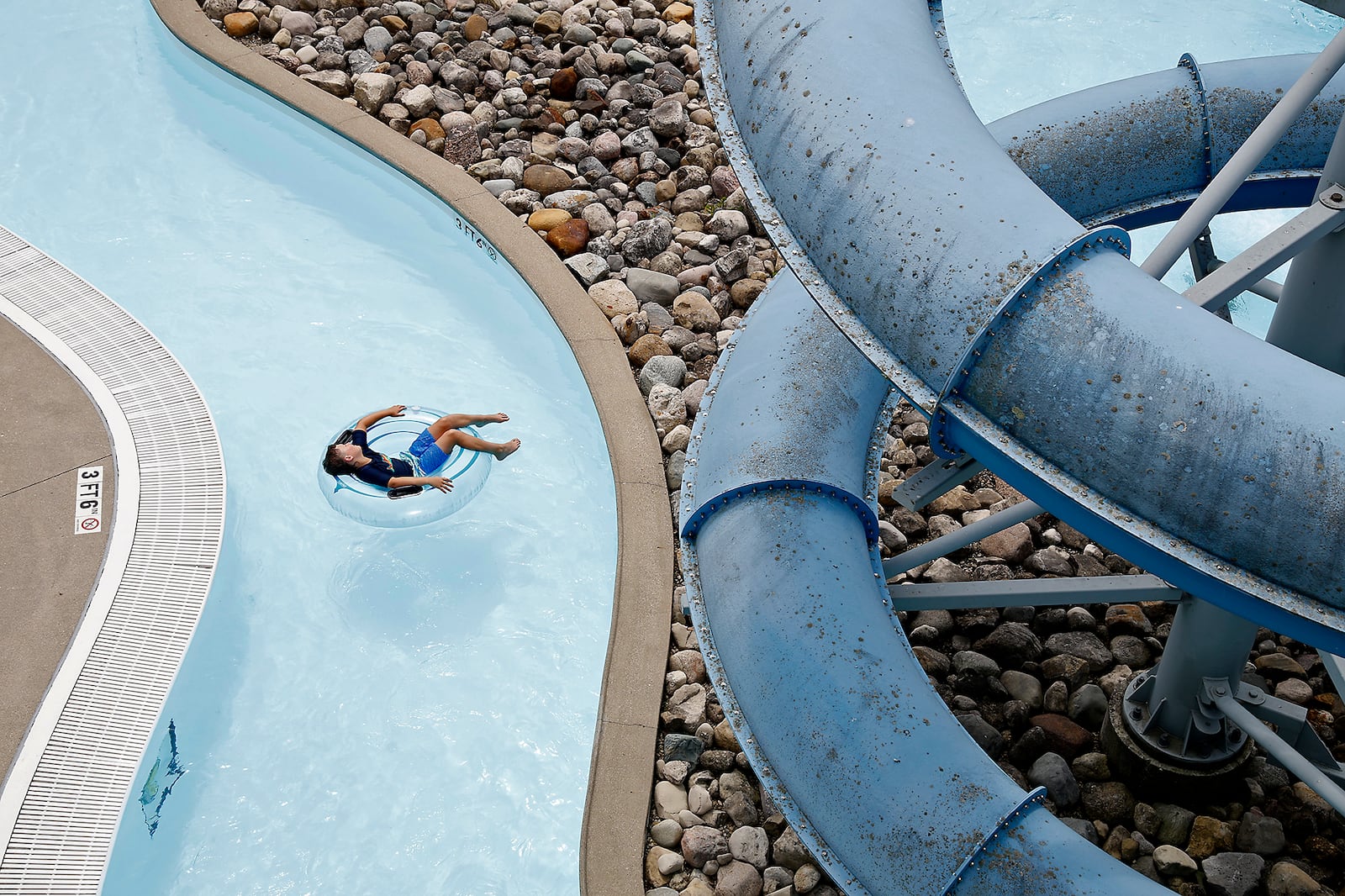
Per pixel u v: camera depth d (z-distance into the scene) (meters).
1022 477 2.93
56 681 5.21
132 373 6.67
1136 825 5.04
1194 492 2.67
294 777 5.47
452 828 5.32
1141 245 9.28
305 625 6.06
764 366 4.97
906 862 3.75
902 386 2.99
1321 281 3.90
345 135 8.60
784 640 4.12
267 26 9.53
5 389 6.50
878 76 3.15
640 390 6.95
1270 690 5.57
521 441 7.02
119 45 9.84
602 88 9.12
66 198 8.52
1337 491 2.57
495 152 8.56
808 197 3.16
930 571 6.09
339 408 7.12
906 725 3.90
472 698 5.80
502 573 6.36
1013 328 2.85
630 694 5.47
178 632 5.45
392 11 9.68
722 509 4.60
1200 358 2.71
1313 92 3.30
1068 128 5.20
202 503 6.00
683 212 8.26
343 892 5.10
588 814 5.04
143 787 5.20
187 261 8.06
